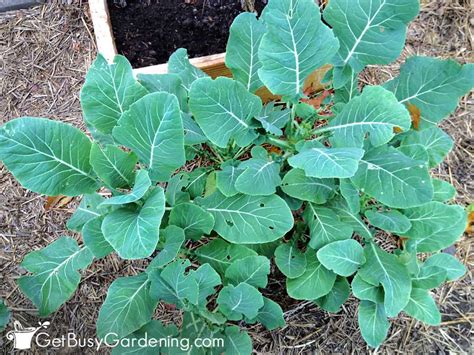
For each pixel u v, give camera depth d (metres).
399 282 0.71
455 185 1.01
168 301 0.74
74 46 1.14
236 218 0.72
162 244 0.76
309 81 0.97
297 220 0.89
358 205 0.71
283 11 0.65
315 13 0.64
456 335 0.89
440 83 0.74
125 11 1.03
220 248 0.77
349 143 0.69
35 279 0.76
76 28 1.15
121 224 0.63
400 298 0.70
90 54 1.13
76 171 0.67
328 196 0.74
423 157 0.73
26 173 0.63
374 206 0.81
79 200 1.00
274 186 0.69
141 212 0.63
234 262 0.70
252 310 0.71
